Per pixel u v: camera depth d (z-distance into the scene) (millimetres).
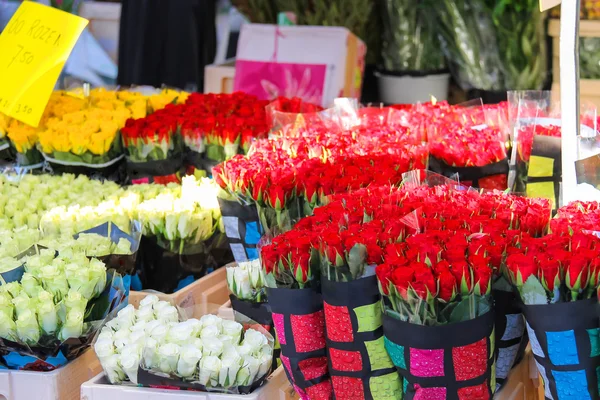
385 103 4332
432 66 4277
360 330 1415
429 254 1359
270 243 1634
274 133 2508
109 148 2787
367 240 1394
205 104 2922
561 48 1760
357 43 3691
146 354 1629
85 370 1841
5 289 1840
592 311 1306
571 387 1348
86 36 4293
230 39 4578
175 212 2256
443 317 1326
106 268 1959
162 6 4059
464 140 2291
